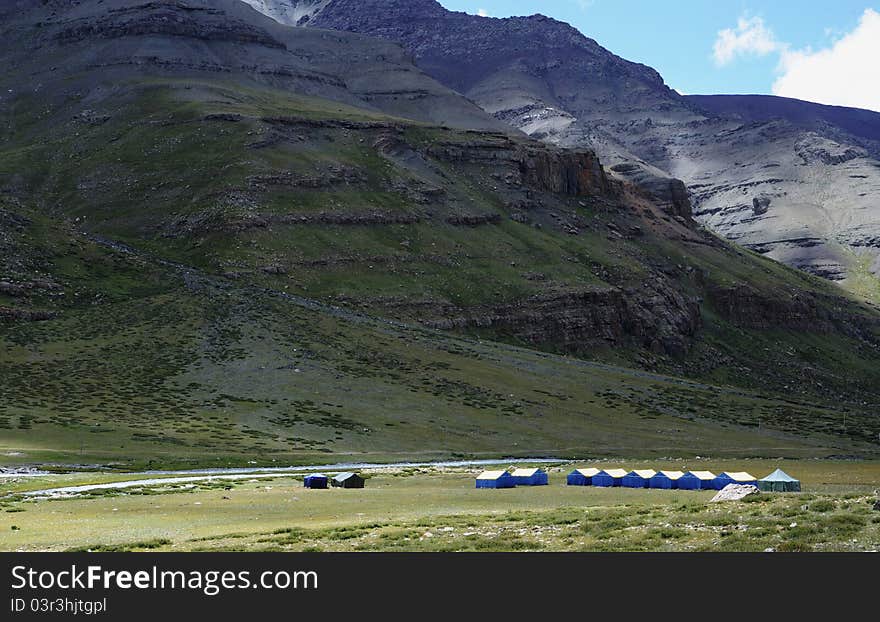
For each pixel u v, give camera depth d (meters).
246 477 112.25
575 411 195.75
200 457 130.00
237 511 71.94
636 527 50.12
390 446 155.75
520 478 102.56
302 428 159.62
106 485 98.56
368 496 86.56
